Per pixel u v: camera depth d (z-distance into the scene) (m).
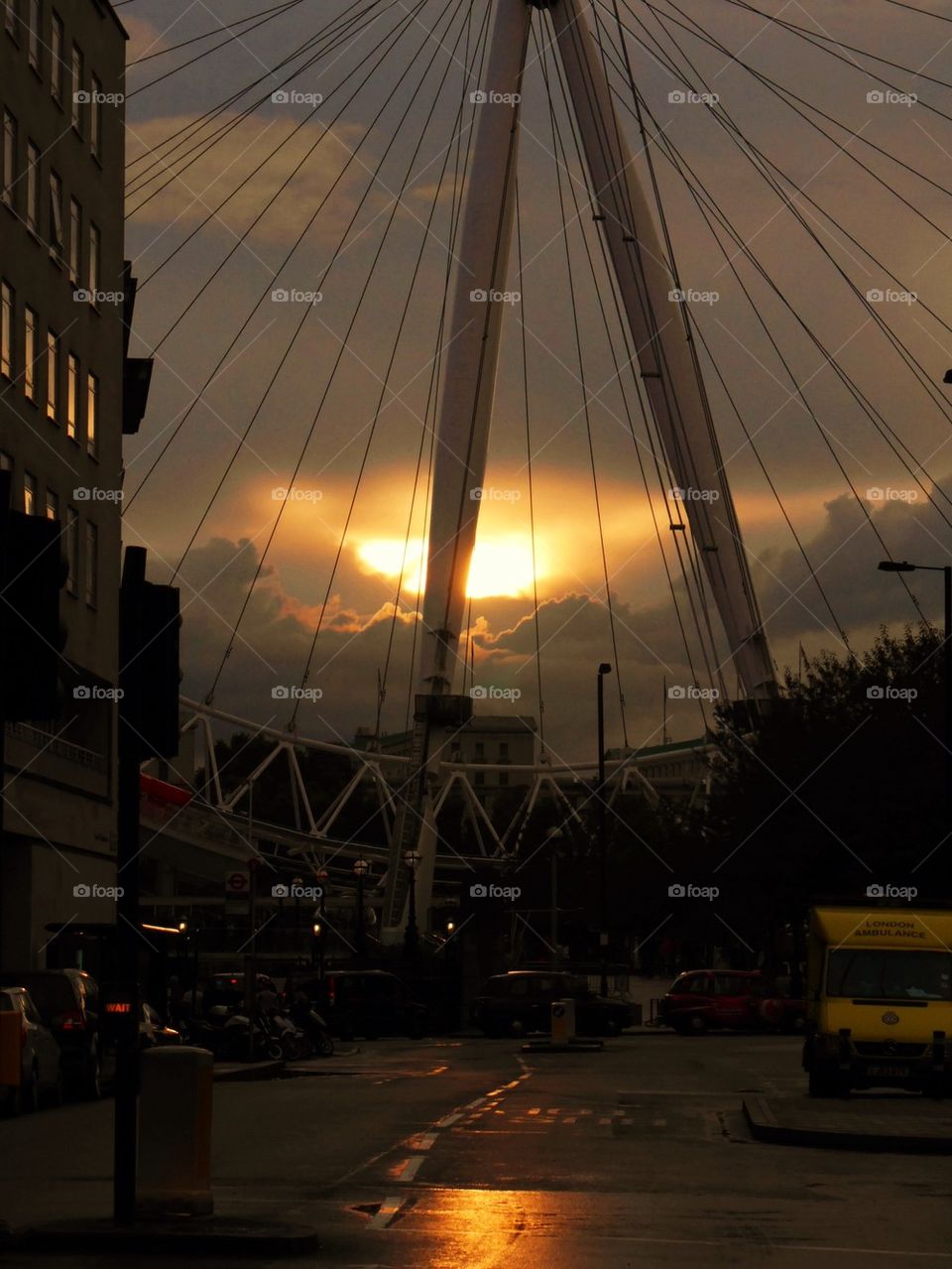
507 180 112.56
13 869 49.97
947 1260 12.66
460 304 112.50
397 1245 13.00
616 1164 19.56
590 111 114.56
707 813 88.38
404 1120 25.69
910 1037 30.23
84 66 57.69
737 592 114.56
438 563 112.69
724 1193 16.92
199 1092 13.88
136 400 68.06
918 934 31.61
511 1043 61.88
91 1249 12.60
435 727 113.56
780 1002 69.62
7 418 48.25
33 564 13.45
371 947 103.62
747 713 98.62
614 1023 66.81
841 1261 12.52
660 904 107.81
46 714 13.36
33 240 51.22
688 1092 32.69
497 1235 13.64
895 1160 20.52
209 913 143.62
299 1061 47.59
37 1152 21.08
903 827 68.62
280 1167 18.77
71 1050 32.03
